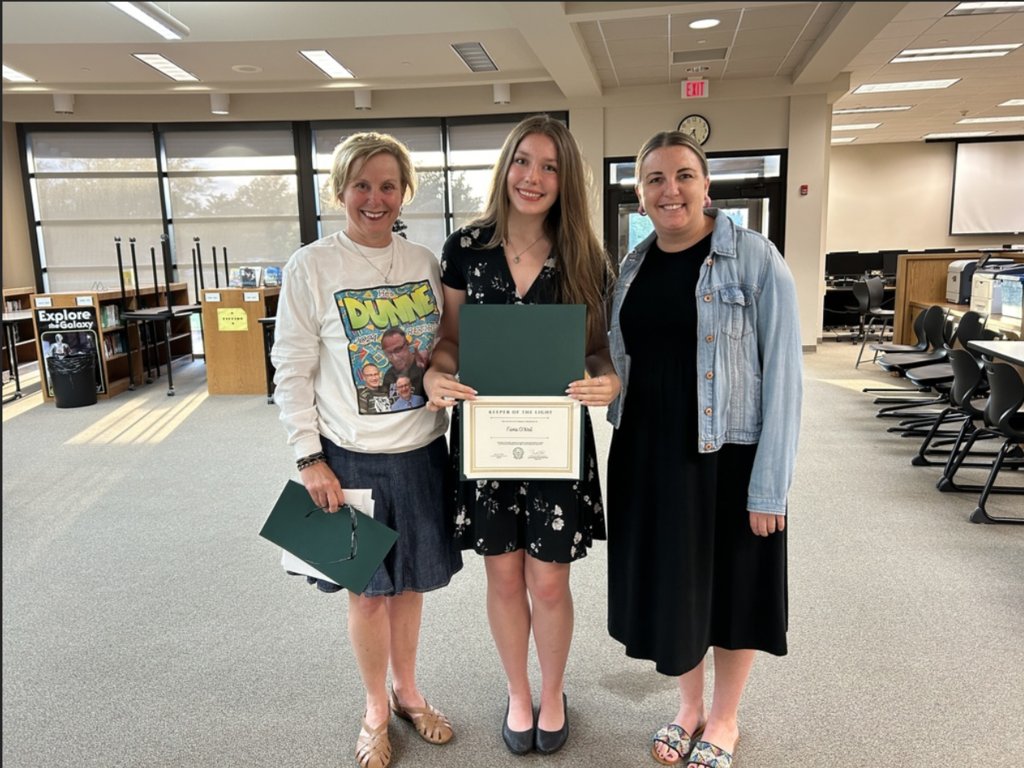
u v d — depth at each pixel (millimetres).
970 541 3119
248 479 4172
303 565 1679
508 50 6809
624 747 1833
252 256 9078
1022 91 8906
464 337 1522
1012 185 12867
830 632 2369
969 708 1958
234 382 6703
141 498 3857
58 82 7805
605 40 6422
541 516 1634
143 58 6824
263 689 2111
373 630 1746
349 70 7469
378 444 1645
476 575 2871
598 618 2504
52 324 6422
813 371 7410
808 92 7938
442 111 8523
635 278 1617
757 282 1515
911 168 13164
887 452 4527
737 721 1927
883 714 1942
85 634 2436
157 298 7980
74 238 8977
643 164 1543
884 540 3141
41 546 3207
